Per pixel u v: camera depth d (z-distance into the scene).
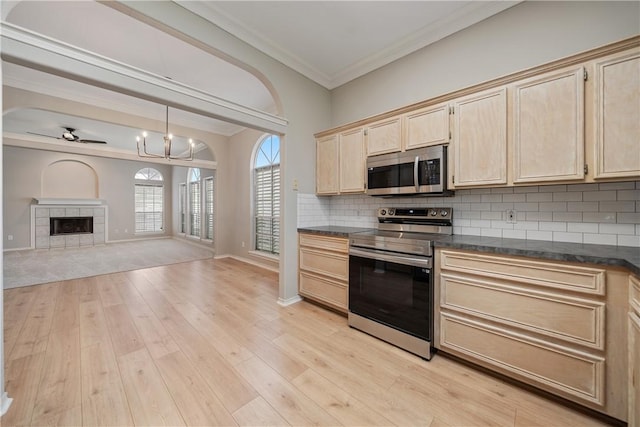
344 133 2.90
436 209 2.42
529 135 1.72
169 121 4.92
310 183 3.21
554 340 1.44
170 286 3.64
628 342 1.23
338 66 3.07
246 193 5.30
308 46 2.70
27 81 3.33
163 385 1.62
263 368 1.79
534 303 1.49
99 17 2.39
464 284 1.75
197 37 2.16
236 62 2.51
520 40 2.05
